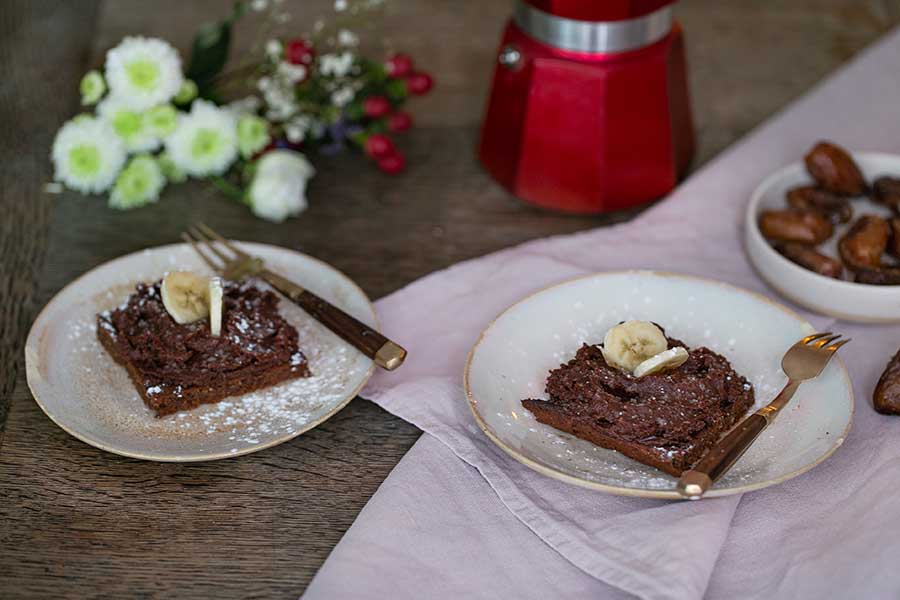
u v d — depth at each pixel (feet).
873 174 2.88
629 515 2.25
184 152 2.93
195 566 2.25
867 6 3.72
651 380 2.35
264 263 2.71
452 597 2.19
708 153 3.14
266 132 3.03
